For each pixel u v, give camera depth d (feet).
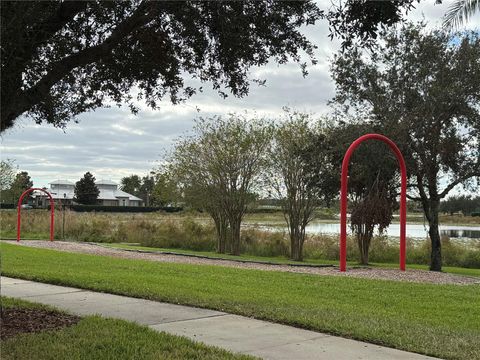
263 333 22.30
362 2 19.71
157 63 29.14
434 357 19.13
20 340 20.01
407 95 57.26
